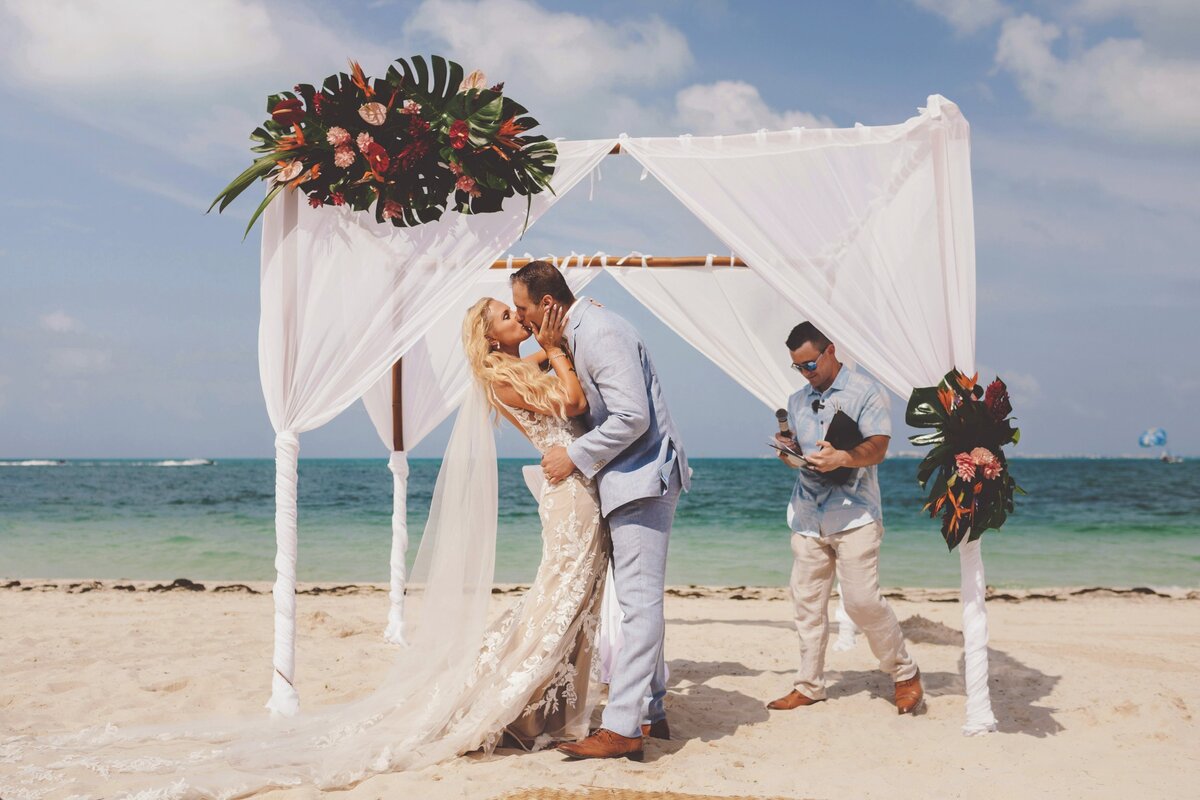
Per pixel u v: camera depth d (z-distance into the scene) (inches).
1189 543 716.7
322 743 144.1
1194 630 291.4
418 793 122.1
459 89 163.6
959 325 158.4
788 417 188.4
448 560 152.7
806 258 162.7
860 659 229.3
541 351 162.6
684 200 166.2
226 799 123.8
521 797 119.3
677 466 148.9
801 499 182.2
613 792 121.4
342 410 167.2
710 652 248.4
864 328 160.2
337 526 868.0
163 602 363.3
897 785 130.6
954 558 634.8
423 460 2600.9
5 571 557.9
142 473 2044.8
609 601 187.0
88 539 724.7
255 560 606.2
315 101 159.6
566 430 153.5
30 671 216.1
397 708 148.7
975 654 156.5
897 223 161.5
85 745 149.8
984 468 151.4
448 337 260.2
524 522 867.4
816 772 137.3
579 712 152.7
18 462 4001.0
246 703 185.5
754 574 577.0
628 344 145.4
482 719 142.2
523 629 148.9
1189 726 158.6
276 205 168.2
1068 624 307.3
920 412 154.1
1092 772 135.0
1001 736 152.6
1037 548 684.7
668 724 167.5
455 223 167.0
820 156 164.7
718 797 122.2
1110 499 1226.0
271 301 167.5
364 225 167.3
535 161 166.6
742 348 250.7
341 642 263.1
